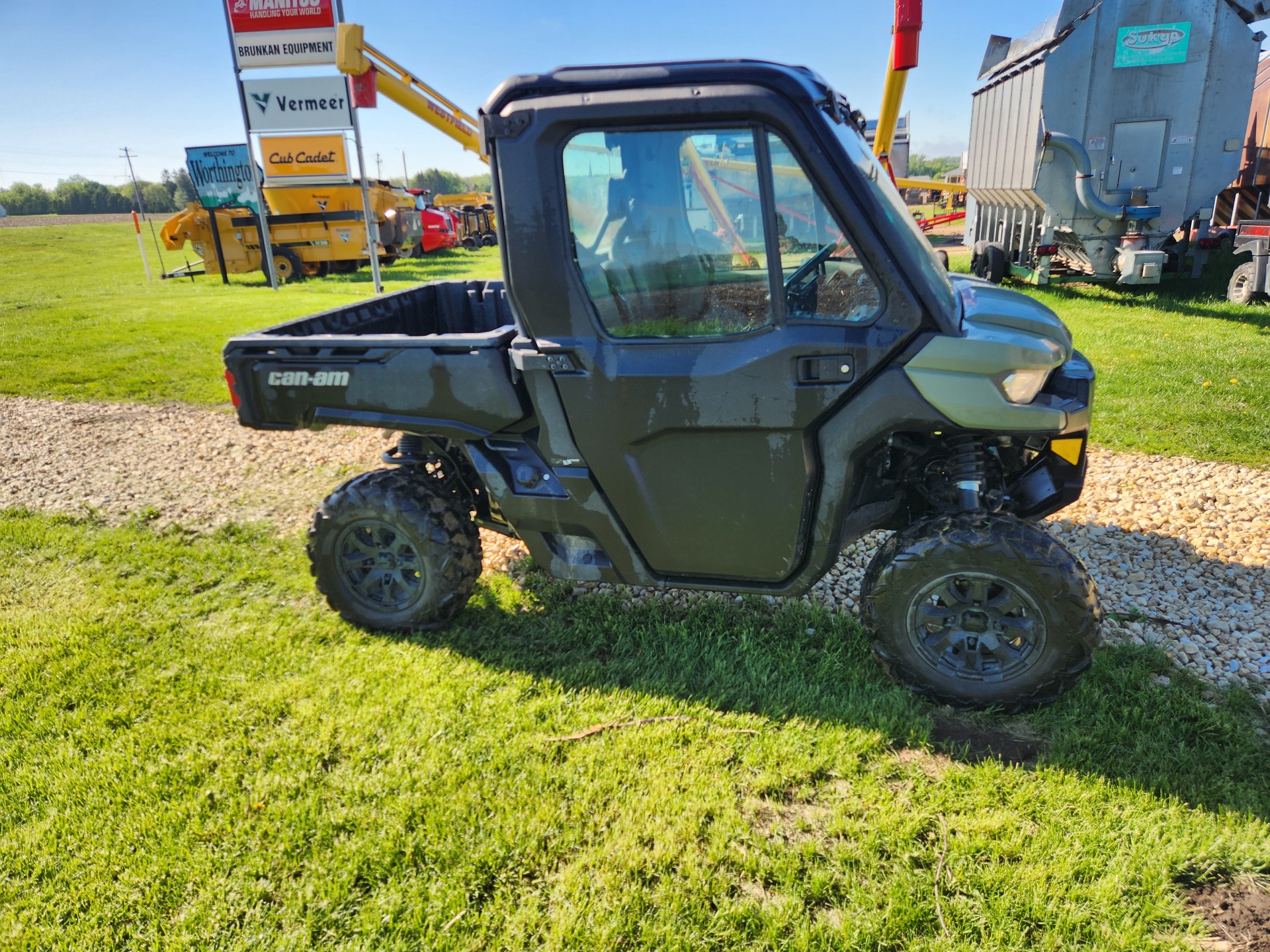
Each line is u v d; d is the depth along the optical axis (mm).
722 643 3342
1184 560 3920
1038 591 2598
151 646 3463
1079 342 8203
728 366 2627
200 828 2432
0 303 15617
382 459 3541
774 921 2066
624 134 2502
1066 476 3014
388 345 3041
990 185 13148
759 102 2365
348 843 2365
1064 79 11039
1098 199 11000
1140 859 2203
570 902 2146
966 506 2822
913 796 2479
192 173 20250
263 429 3277
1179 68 10688
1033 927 2059
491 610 3670
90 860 2355
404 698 3014
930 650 2848
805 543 2850
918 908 2076
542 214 2602
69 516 4957
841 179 2422
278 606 3809
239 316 12867
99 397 7918
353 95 4410
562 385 2787
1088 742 2648
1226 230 11945
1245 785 2459
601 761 2662
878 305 2529
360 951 2043
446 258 26766
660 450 2793
